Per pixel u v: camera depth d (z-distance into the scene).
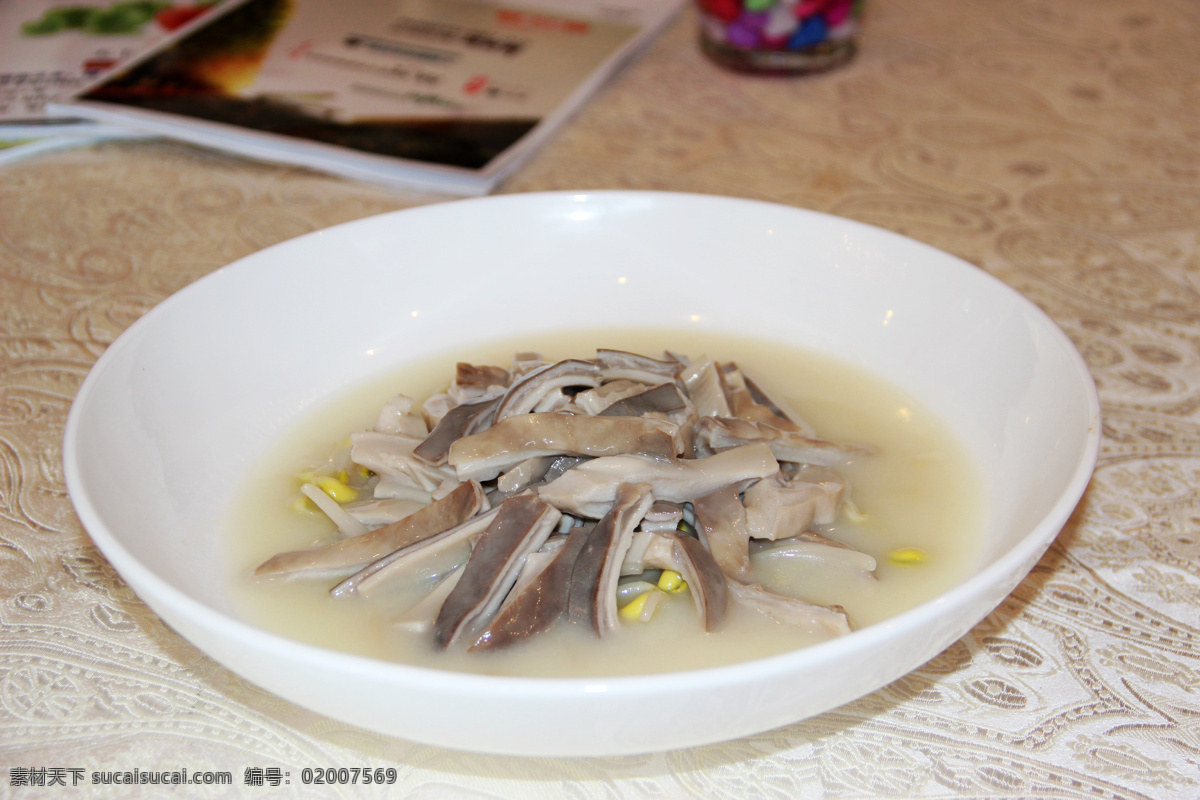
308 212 0.50
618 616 0.31
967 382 0.36
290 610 0.31
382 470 0.35
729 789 0.30
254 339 0.37
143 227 0.50
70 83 0.58
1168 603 0.34
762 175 0.53
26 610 0.34
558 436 0.33
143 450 0.32
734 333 0.41
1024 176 0.54
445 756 0.31
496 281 0.41
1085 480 0.29
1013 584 0.27
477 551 0.31
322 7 0.65
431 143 0.52
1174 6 0.72
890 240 0.39
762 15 0.60
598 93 0.60
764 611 0.31
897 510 0.34
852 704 0.32
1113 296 0.46
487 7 0.66
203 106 0.54
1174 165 0.55
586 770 0.30
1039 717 0.31
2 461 0.38
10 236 0.49
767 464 0.33
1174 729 0.31
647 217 0.41
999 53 0.66
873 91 0.61
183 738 0.31
